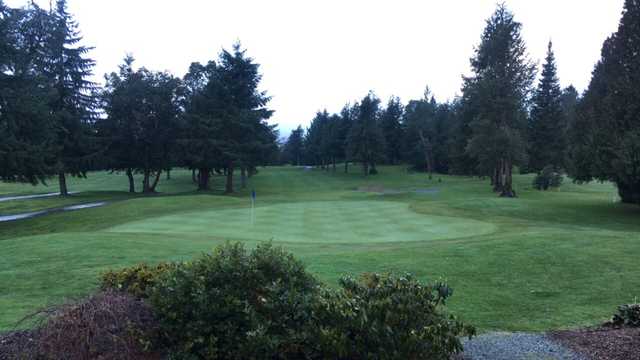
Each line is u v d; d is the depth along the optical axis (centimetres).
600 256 1058
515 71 4231
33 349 438
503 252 1101
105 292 511
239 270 484
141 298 524
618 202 3100
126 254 1147
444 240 1480
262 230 1738
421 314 458
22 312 696
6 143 2702
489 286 879
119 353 443
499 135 3962
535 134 5691
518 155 4034
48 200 3981
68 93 4216
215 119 4738
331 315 449
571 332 608
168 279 486
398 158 9594
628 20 2650
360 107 7900
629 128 2589
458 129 5925
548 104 5681
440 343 446
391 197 3994
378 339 434
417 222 1956
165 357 454
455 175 7525
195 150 4809
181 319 462
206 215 2156
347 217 2100
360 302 457
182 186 6222
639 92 2547
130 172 5084
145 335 460
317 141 9738
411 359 437
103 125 4731
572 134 2948
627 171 2444
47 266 1022
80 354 436
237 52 4884
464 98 4891
